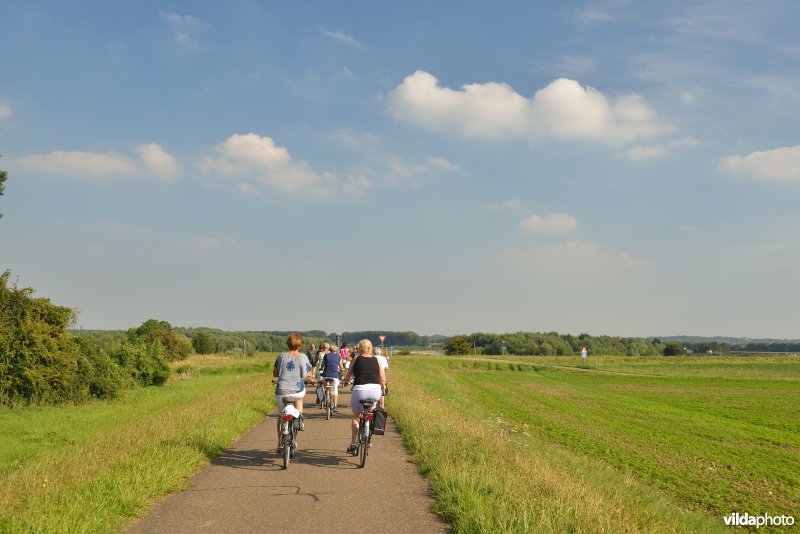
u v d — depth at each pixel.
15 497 7.79
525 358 109.75
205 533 6.71
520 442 14.37
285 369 10.45
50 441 15.99
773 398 45.88
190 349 69.62
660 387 57.34
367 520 7.22
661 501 10.96
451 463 9.73
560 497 7.69
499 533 6.33
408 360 81.50
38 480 8.52
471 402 34.34
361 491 8.63
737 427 29.12
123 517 7.21
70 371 25.47
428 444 11.53
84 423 19.36
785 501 14.02
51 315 25.09
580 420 29.56
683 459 19.47
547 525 6.47
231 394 22.92
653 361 106.00
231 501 8.05
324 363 17.64
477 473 8.91
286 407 10.29
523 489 8.09
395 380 29.84
